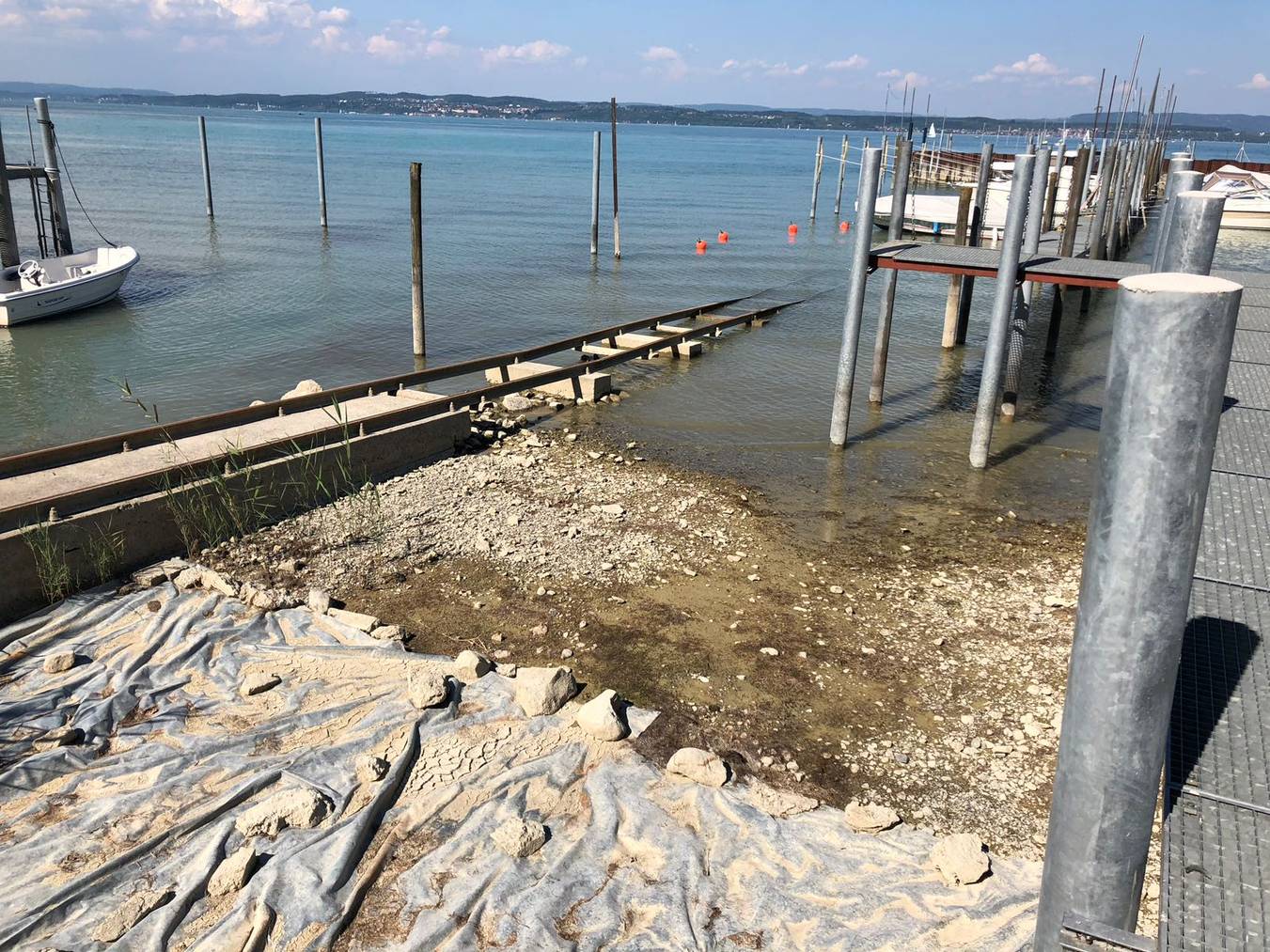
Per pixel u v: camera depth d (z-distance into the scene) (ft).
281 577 32.76
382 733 23.25
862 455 49.01
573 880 18.72
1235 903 7.97
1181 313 6.64
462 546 35.94
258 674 25.88
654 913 17.98
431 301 90.33
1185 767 9.55
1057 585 34.22
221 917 17.62
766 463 47.44
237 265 104.73
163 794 20.90
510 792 21.35
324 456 39.81
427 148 421.18
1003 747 24.41
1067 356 71.46
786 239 151.53
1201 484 7.06
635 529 38.34
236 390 60.90
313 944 17.06
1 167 84.28
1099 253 89.56
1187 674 11.10
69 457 35.91
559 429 52.44
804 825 20.71
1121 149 123.03
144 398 59.16
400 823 20.16
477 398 53.11
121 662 26.37
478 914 17.71
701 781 21.94
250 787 20.98
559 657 28.37
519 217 163.22
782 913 18.03
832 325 81.35
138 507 32.45
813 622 31.01
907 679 27.66
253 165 261.03
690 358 68.59
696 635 29.89
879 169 45.01
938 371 65.98
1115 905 8.20
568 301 93.40
